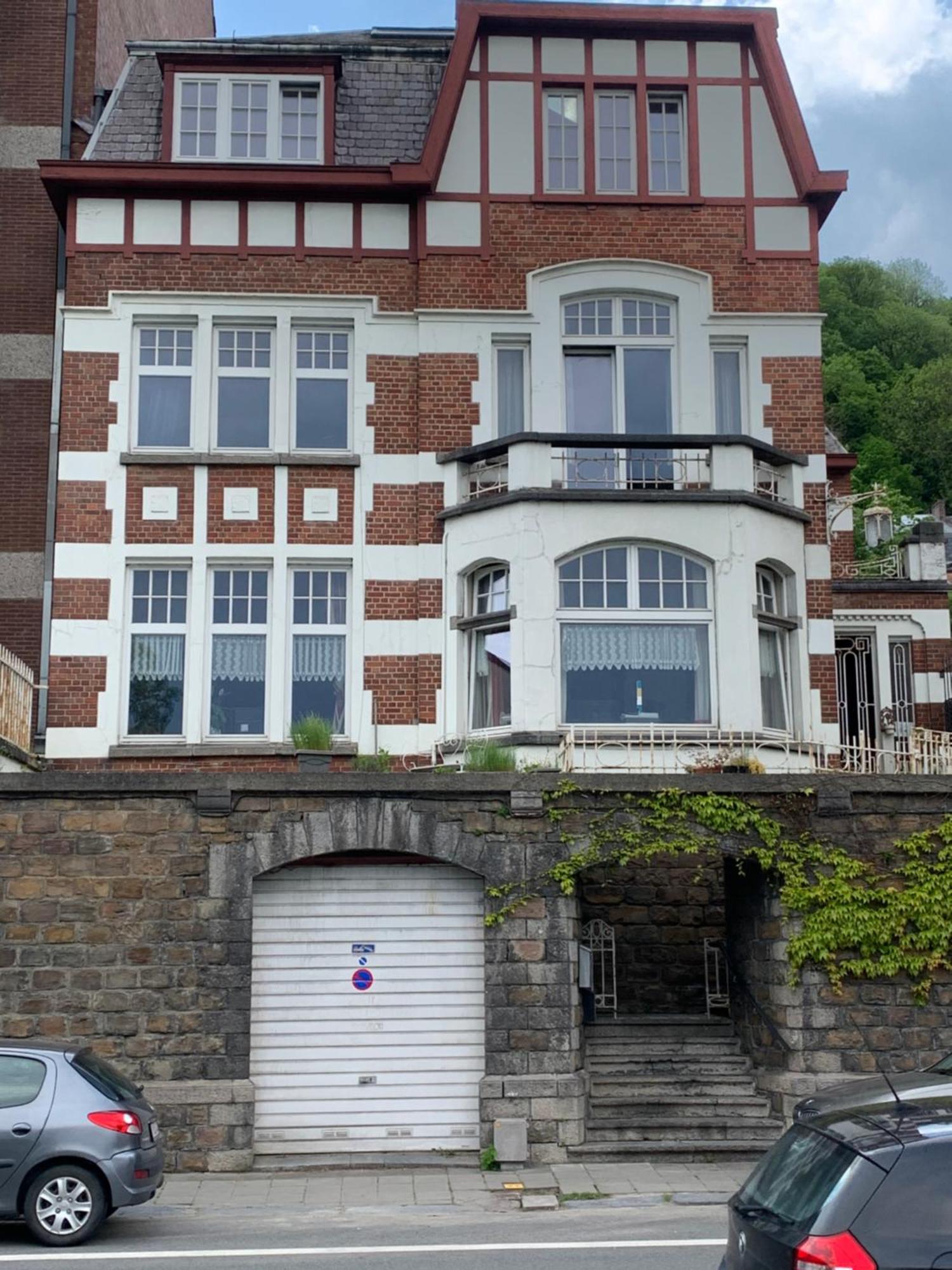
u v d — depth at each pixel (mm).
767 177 20156
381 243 19859
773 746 17891
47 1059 10930
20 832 14180
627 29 20250
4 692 15562
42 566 21578
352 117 20688
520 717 17656
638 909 17500
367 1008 14531
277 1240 10812
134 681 18891
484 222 19750
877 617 24609
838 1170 6008
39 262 22469
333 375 19797
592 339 19734
